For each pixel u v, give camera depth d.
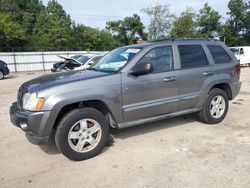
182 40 5.63
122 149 4.79
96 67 5.45
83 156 4.39
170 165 4.14
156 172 3.94
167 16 51.88
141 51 4.97
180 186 3.57
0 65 18.94
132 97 4.78
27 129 4.12
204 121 6.02
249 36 57.62
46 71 29.41
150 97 4.99
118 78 4.64
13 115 4.39
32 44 47.16
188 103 5.55
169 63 5.28
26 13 59.69
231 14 58.50
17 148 5.02
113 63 5.14
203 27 57.59
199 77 5.61
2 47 42.72
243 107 7.68
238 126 5.91
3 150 4.95
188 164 4.16
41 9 63.19
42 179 3.89
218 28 57.28
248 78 15.38
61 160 4.46
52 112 4.09
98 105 4.73
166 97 5.20
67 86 4.25
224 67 6.03
